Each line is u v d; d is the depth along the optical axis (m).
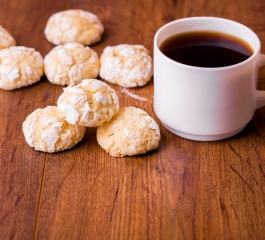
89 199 0.52
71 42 0.66
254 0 0.74
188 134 0.56
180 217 0.50
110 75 0.62
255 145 0.55
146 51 0.64
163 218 0.50
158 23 0.71
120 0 0.75
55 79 0.62
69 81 0.62
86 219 0.50
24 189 0.53
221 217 0.50
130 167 0.54
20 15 0.73
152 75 0.63
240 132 0.57
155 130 0.54
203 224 0.50
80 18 0.68
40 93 0.62
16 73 0.61
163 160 0.55
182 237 0.49
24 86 0.63
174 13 0.73
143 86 0.63
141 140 0.54
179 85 0.53
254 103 0.55
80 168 0.54
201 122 0.54
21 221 0.50
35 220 0.50
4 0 0.75
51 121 0.55
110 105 0.54
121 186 0.53
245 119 0.55
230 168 0.54
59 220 0.50
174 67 0.52
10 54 0.62
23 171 0.54
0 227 0.50
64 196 0.52
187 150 0.55
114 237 0.49
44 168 0.54
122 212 0.51
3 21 0.72
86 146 0.56
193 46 0.57
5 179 0.53
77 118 0.53
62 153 0.55
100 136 0.55
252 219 0.50
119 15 0.73
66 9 0.74
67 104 0.53
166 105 0.55
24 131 0.56
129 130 0.54
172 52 0.56
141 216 0.51
